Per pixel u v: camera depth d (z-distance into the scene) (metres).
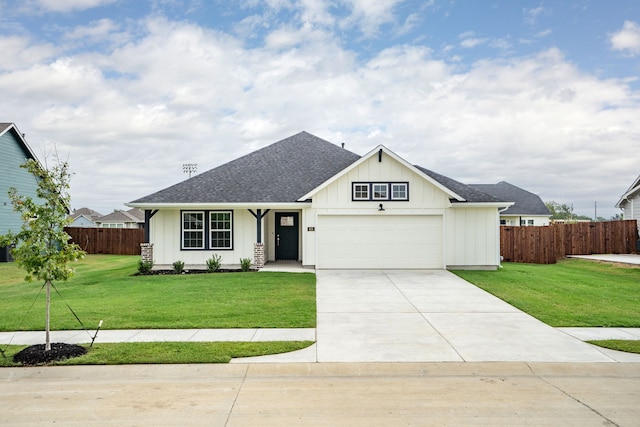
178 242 18.72
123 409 5.46
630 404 5.55
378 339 8.49
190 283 14.86
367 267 18.09
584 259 21.97
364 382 6.43
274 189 19.39
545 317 10.14
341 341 8.35
